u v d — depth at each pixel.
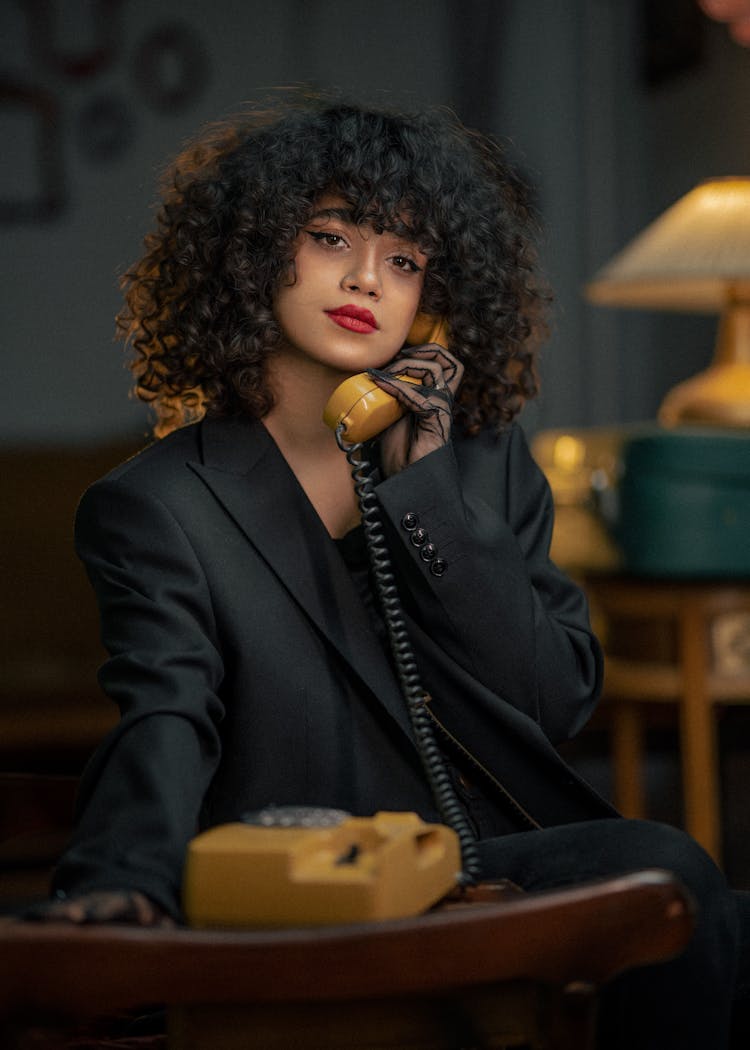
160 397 2.23
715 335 6.96
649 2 7.43
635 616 4.40
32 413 8.70
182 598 1.79
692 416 4.62
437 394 1.91
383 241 1.94
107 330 8.73
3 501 6.74
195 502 1.87
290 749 1.82
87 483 6.86
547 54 7.69
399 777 1.87
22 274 8.66
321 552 1.89
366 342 1.92
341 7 8.84
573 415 7.57
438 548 1.85
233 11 8.78
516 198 2.30
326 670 1.86
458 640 1.87
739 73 6.71
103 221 8.72
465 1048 1.36
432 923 1.25
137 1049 1.73
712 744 4.27
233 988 1.25
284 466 1.94
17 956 1.23
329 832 1.38
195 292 2.01
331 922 1.31
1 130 8.60
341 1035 1.34
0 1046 1.25
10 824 2.34
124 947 1.23
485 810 1.95
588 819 1.92
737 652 4.29
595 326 7.57
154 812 1.50
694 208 4.71
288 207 1.91
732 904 1.58
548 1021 1.32
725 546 4.23
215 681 1.76
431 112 2.17
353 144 1.92
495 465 2.13
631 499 4.28
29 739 5.45
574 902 1.27
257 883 1.32
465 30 8.39
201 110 8.77
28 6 8.55
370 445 1.99
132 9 8.69
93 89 8.67
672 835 1.61
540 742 1.89
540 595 2.08
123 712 1.67
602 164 7.62
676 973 1.51
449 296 2.08
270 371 1.97
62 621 6.67
